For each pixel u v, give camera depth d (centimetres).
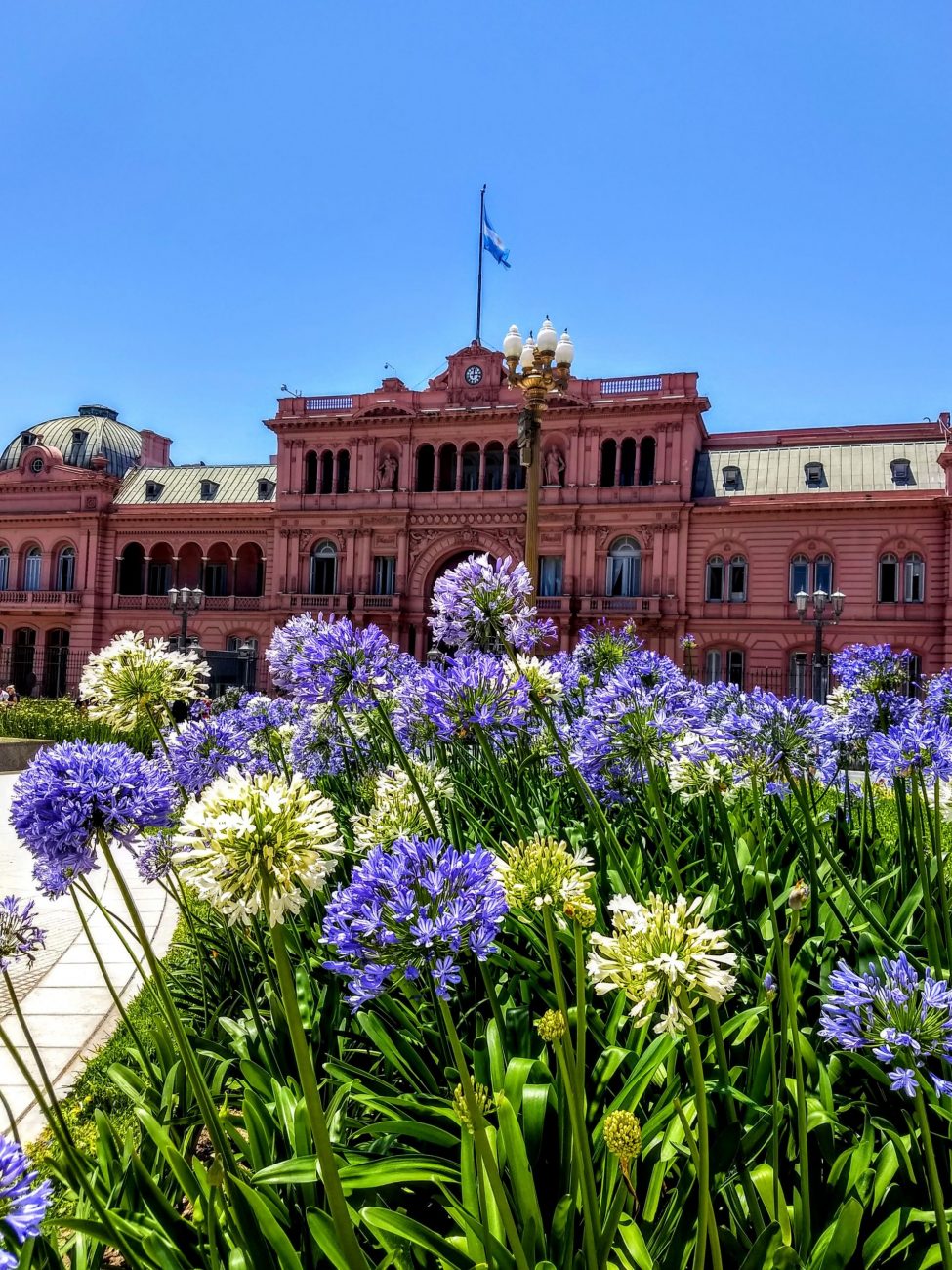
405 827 344
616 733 376
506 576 368
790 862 460
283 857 177
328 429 4578
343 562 4519
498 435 4316
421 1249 237
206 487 5231
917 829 306
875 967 208
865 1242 225
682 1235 224
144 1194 252
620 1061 276
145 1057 366
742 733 337
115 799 223
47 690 5041
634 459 4209
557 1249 216
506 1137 218
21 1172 142
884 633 3809
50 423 6000
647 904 194
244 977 377
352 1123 309
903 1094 278
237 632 4744
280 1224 245
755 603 3966
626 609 4066
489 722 354
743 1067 297
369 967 182
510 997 345
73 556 5100
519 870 207
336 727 537
